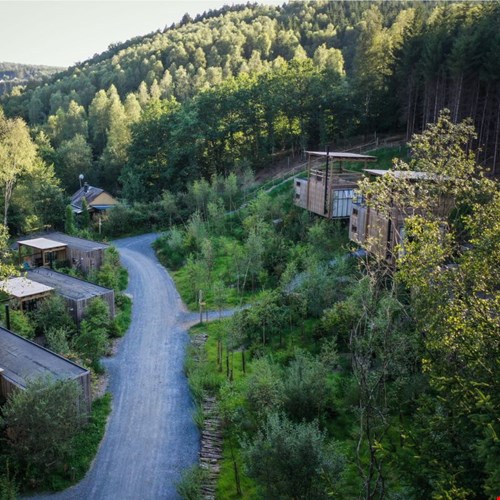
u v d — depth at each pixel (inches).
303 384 947.3
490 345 534.6
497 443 425.7
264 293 1446.9
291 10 6865.2
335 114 2891.2
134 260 2209.6
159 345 1391.5
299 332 1317.7
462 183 784.9
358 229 1524.4
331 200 1823.3
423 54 2325.3
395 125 2874.0
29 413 840.9
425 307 621.0
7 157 2400.3
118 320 1510.8
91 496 828.6
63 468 877.2
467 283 613.3
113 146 3597.4
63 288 1509.6
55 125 4035.4
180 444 962.1
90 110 4301.2
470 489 445.7
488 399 456.4
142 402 1107.3
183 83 4798.2
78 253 1900.8
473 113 2020.2
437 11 2920.8
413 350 845.8
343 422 940.0
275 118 3016.7
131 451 942.4
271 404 933.2
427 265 637.9
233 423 977.5
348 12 6289.4
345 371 1109.1
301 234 1871.3
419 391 823.7
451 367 575.2
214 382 1131.3
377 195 814.5
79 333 1369.3
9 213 2454.5
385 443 821.2
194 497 789.2
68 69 7150.6
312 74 2928.2
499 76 1868.8
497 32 1990.7
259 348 1269.7
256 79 3154.5
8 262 1765.5
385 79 2849.4
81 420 964.0
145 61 5383.9
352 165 2411.4
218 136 2984.7
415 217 691.4
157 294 1796.3
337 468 687.1
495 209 637.9
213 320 1529.3
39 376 904.9
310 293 1363.2
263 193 2207.2
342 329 1187.3
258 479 693.9
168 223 2699.3
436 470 493.0
